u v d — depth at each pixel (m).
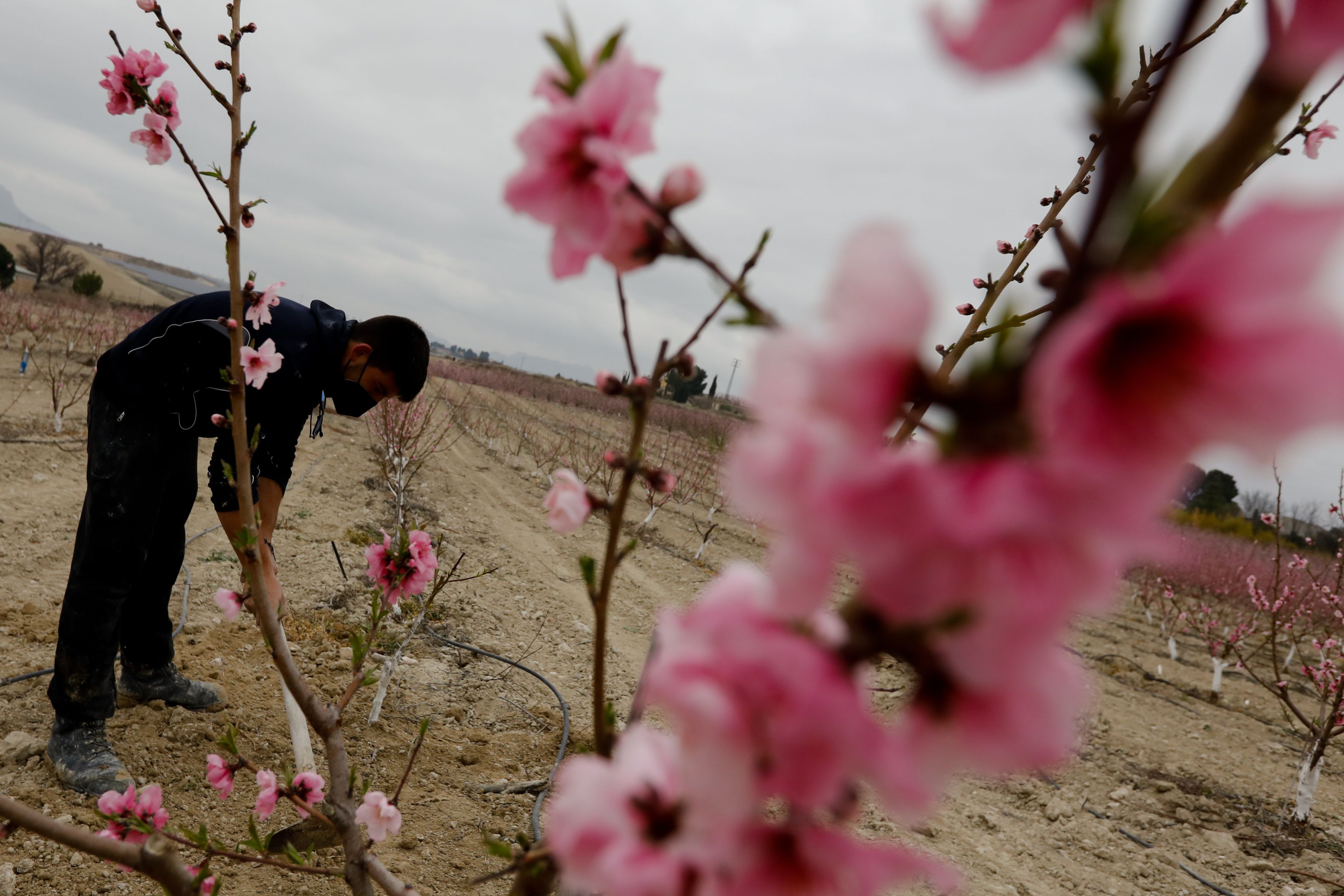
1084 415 0.29
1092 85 0.33
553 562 8.35
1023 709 0.41
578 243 0.55
